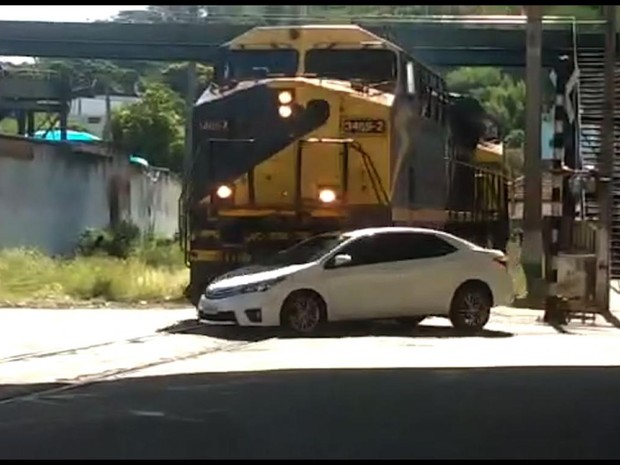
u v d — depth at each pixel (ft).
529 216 100.83
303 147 72.95
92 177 156.76
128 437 32.42
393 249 64.80
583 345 58.80
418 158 81.46
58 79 200.85
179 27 166.81
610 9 85.46
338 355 52.44
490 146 116.06
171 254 120.67
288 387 41.75
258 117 73.56
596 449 30.48
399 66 76.54
